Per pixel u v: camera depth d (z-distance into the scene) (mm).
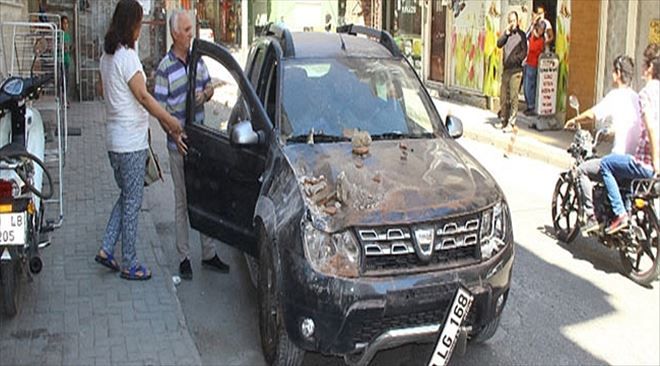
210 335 5625
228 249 7625
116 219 6426
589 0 13344
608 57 13031
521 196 9828
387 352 5336
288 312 4535
